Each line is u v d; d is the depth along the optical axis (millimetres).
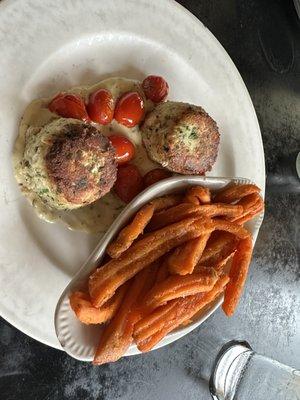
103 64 268
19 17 232
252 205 272
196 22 295
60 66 251
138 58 279
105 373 271
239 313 334
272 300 352
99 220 259
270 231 357
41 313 237
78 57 258
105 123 258
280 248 360
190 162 259
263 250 352
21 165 233
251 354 322
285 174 369
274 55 371
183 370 301
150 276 245
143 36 276
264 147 360
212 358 315
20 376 246
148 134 266
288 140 374
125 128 269
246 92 318
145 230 252
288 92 376
